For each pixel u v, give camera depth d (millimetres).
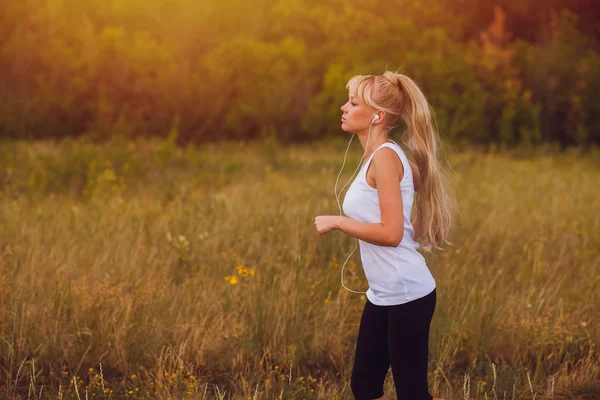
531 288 5480
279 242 6820
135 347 4477
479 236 7129
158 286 5316
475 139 20266
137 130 19125
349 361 4582
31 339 4488
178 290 5312
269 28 27906
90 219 7391
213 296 5207
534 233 7398
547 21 32781
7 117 18844
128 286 5387
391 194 2930
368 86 3113
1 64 20094
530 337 4812
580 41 25328
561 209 8992
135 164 11859
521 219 8344
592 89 21578
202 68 20188
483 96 20688
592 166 16984
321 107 20547
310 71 22922
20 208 7914
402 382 3109
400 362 3092
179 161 14023
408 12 32781
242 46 21016
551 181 12492
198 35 22109
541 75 22094
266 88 20438
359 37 26969
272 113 20031
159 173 11914
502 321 4996
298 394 4035
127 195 9664
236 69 20578
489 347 4801
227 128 20031
